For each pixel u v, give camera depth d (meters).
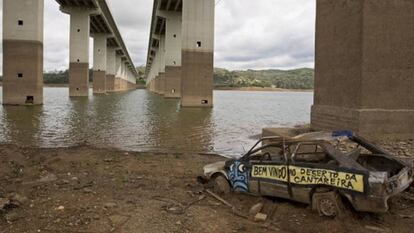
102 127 24.38
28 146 16.81
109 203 7.59
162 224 6.49
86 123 26.45
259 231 6.21
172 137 20.55
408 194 7.59
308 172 6.70
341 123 13.09
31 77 40.00
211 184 9.28
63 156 13.55
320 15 14.48
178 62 65.31
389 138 12.10
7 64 39.47
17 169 10.95
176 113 36.72
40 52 41.09
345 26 13.05
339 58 13.38
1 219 6.66
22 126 24.02
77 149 15.54
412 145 11.30
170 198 8.16
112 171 11.20
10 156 12.61
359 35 12.30
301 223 6.44
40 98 41.56
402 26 12.35
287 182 7.02
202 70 44.44
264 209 7.20
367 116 12.21
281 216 6.81
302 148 7.22
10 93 39.66
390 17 12.29
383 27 12.28
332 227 6.08
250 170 7.77
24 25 39.41
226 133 22.64
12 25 39.19
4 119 27.70
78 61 66.06
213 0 44.19
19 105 39.84
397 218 6.59
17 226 6.35
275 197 7.58
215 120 30.69
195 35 44.09
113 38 98.88
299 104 66.56
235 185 8.12
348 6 12.87
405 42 12.38
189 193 8.56
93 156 13.74
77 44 66.00
